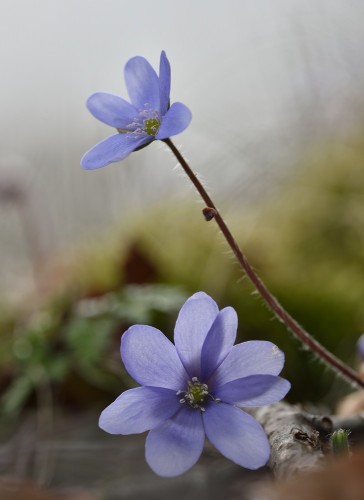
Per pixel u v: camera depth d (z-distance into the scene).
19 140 0.67
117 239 0.46
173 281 0.40
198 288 0.40
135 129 0.21
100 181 0.60
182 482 0.25
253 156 0.48
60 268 0.44
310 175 0.46
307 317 0.37
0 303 0.43
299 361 0.35
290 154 0.48
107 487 0.26
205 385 0.19
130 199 0.56
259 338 0.36
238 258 0.22
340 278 0.39
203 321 0.19
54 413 0.35
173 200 0.49
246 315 0.37
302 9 0.50
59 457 0.29
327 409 0.32
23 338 0.35
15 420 0.34
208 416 0.19
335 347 0.36
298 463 0.19
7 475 0.28
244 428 0.19
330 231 0.43
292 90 0.50
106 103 0.21
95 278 0.42
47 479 0.27
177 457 0.19
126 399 0.19
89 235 0.50
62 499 0.21
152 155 0.56
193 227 0.44
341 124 0.49
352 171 0.46
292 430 0.20
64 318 0.36
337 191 0.45
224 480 0.24
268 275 0.39
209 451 0.26
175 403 0.19
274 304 0.22
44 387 0.35
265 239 0.42
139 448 0.29
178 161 0.21
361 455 0.16
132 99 0.21
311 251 0.42
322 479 0.16
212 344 0.19
